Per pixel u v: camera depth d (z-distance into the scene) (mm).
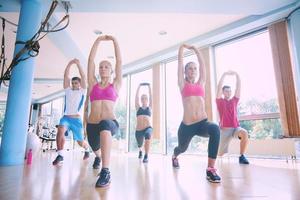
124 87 7391
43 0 3395
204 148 5191
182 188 1360
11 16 4105
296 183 1532
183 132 2072
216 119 4777
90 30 4891
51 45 5316
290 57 3861
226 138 3432
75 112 3195
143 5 3541
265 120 4129
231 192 1244
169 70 6246
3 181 1600
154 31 4977
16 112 2963
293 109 3648
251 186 1422
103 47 5676
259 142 3955
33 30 3242
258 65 4457
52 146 7809
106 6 3572
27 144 3406
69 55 5809
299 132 3533
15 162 2871
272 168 2455
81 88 3256
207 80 5020
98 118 1753
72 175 1901
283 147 3670
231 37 4895
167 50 5762
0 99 11461
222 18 4488
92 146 2070
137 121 3846
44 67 6875
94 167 2447
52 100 11422
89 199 1084
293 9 3785
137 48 5793
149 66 6617
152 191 1278
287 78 3807
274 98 4066
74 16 4359
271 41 4160
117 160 3602
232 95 3852
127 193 1225
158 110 5914
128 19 4520
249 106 4383
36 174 1964
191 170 2277
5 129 2900
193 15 4391
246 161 3031
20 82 3029
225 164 2938
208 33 4973
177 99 5965
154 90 6176
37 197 1119
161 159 3887
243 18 4434
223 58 5125
